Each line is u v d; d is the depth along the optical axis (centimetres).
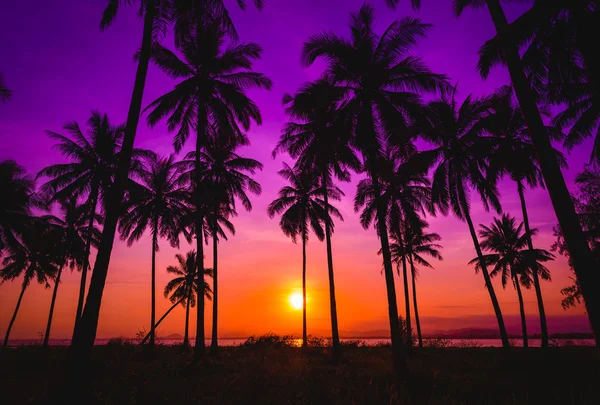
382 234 1431
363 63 1459
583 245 625
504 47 763
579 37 1205
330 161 1689
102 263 810
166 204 2738
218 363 1588
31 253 2998
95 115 2431
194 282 3734
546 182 676
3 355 1802
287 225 2734
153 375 1231
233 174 2464
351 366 1609
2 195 2386
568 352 2219
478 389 1023
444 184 2159
